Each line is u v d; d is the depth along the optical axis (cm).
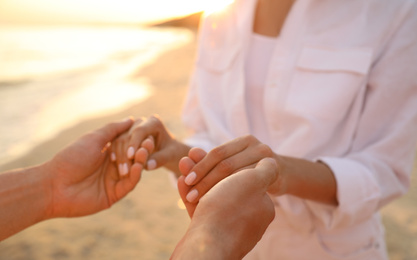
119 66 1155
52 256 208
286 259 88
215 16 99
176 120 485
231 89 94
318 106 84
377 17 83
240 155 66
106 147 82
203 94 98
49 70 1095
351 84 83
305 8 87
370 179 78
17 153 414
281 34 89
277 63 88
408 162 83
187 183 65
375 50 83
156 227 235
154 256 207
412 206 240
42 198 76
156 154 83
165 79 845
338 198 78
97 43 2034
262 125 94
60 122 529
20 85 850
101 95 700
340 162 79
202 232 50
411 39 81
